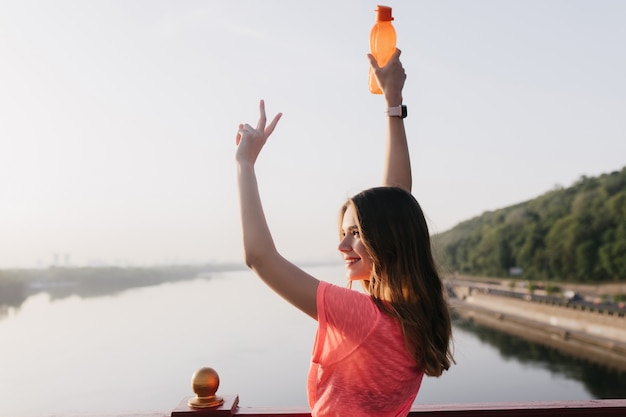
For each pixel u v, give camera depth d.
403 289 1.14
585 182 102.38
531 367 48.62
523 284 89.94
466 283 102.06
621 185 87.94
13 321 105.00
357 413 1.10
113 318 106.31
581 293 74.69
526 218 106.62
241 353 69.38
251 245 1.09
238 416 1.59
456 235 138.00
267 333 83.81
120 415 1.59
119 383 57.97
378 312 1.11
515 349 55.53
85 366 66.94
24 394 55.56
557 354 52.34
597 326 54.44
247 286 195.25
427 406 1.65
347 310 1.08
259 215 1.13
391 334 1.10
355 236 1.24
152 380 59.06
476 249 115.69
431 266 1.20
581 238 84.06
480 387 43.97
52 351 76.69
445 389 44.44
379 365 1.10
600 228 82.94
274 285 1.10
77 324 100.06
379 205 1.17
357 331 1.09
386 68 1.60
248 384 53.59
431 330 1.13
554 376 45.03
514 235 104.31
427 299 1.16
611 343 50.66
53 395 54.88
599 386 41.12
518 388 42.81
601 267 80.44
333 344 1.11
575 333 57.06
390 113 1.59
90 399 52.56
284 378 55.69
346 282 1.28
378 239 1.15
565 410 1.62
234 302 133.50
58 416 1.58
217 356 67.81
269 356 67.19
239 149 1.24
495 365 50.34
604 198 87.12
